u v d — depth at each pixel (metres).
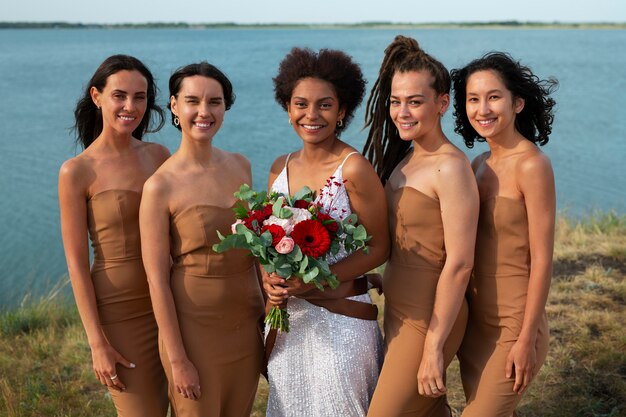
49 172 22.08
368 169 3.22
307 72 3.16
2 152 25.67
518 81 3.10
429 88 3.07
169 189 3.14
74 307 6.88
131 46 154.62
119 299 3.31
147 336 3.38
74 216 3.25
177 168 3.20
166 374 3.27
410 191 3.15
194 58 90.44
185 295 3.22
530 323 3.03
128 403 3.35
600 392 4.41
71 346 5.67
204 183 3.20
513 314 3.12
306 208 3.10
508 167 3.12
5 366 5.36
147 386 3.38
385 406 3.23
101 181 3.28
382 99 3.39
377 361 3.46
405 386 3.21
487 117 3.11
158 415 3.43
